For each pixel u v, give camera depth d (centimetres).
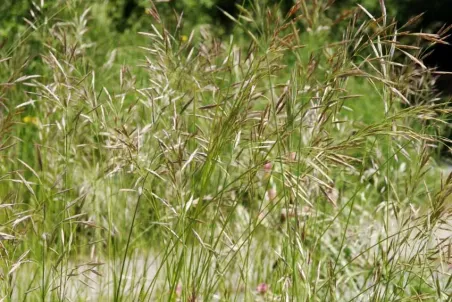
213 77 532
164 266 600
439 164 933
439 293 504
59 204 660
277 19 482
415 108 483
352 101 1562
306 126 496
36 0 1227
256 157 490
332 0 521
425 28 2208
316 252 628
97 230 609
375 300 520
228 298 550
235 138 474
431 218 496
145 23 1756
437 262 554
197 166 496
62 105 539
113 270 527
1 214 592
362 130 479
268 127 517
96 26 1250
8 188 724
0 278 495
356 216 737
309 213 571
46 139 663
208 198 532
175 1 1983
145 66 539
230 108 490
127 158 497
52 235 507
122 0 1764
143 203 640
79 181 660
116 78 934
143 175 496
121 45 1404
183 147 483
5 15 1220
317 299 604
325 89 479
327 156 486
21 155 885
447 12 2245
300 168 501
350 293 630
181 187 482
